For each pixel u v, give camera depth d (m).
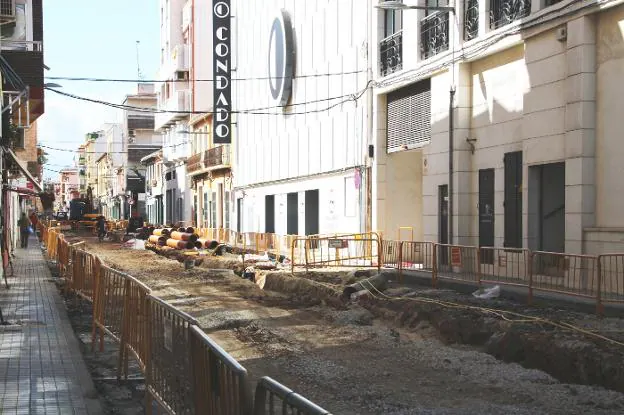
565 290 12.58
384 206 24.64
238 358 10.07
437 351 10.23
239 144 43.94
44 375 8.51
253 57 40.59
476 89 19.25
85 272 14.05
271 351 10.46
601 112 14.48
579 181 14.70
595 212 14.64
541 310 12.01
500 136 18.12
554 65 15.73
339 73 28.00
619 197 13.98
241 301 16.22
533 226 16.62
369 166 25.08
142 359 7.35
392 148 24.17
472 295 14.37
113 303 9.55
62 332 11.67
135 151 92.38
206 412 4.55
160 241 36.84
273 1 36.69
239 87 43.75
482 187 18.97
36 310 14.32
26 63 21.70
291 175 34.19
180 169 65.88
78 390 7.78
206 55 56.97
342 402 7.63
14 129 25.09
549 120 15.89
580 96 14.67
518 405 7.41
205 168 51.97
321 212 30.14
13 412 6.88
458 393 7.98
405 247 18.14
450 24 19.84
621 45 13.93
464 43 19.14
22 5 24.38
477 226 19.23
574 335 9.23
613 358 8.13
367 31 25.22
